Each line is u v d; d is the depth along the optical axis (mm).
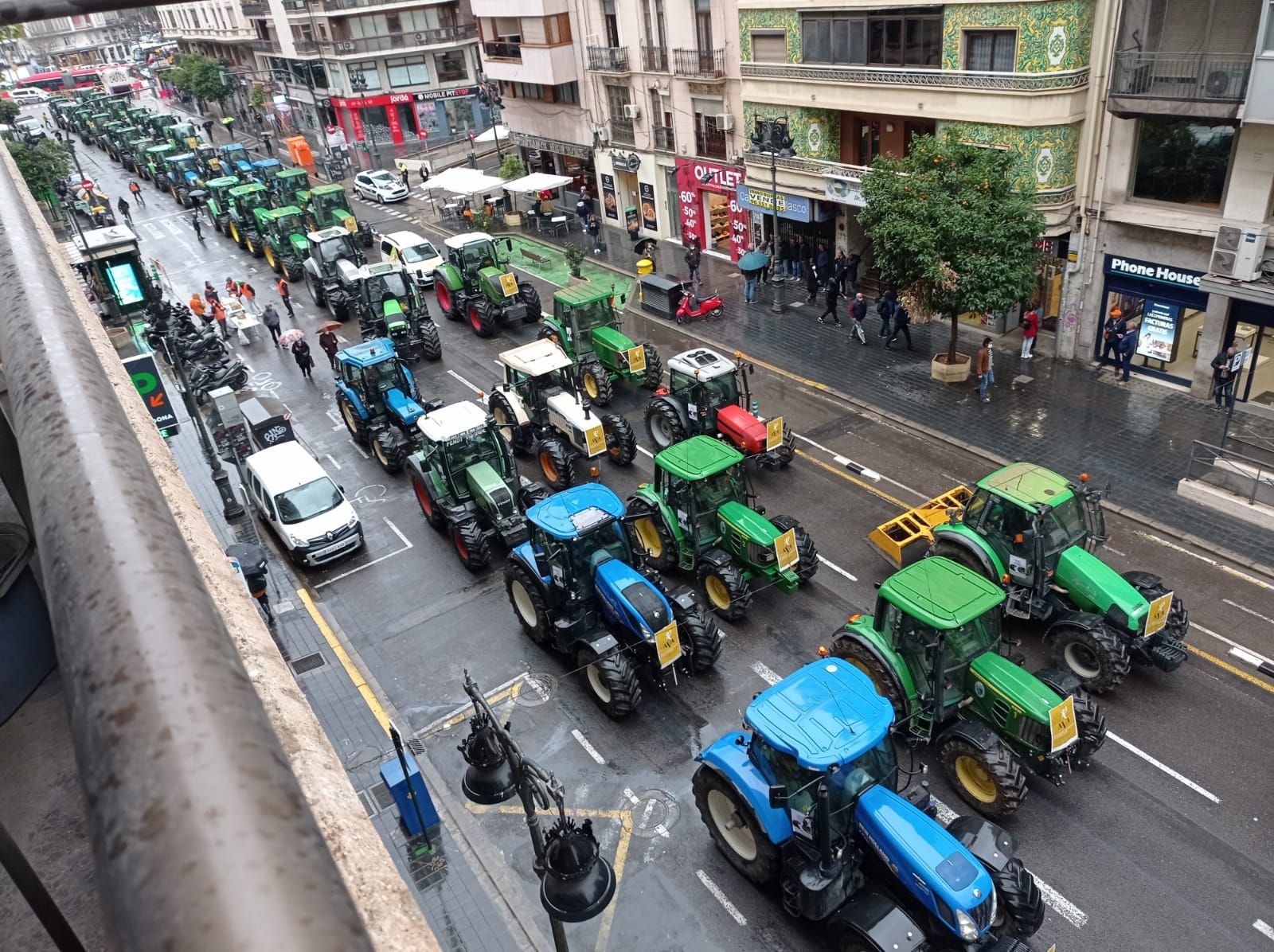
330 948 715
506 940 11711
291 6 60531
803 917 11195
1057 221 23297
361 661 16828
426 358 29562
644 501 17484
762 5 28312
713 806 12055
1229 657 14828
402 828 13211
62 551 1166
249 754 926
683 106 34188
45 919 1700
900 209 22000
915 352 26406
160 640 1017
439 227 44156
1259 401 21828
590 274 35750
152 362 21188
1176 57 20141
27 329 1717
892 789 10867
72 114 80000
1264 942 10688
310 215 41719
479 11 42312
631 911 11836
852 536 18672
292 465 20625
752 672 15445
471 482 19016
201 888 745
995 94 22938
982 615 12586
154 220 50781
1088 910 11219
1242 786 12602
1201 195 21156
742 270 30578
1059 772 12312
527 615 16547
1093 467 20172
